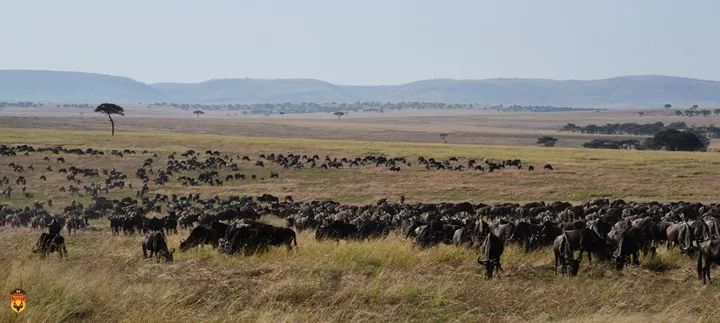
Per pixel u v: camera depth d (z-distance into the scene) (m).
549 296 36.59
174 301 31.95
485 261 41.50
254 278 38.81
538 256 48.66
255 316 30.81
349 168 174.75
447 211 91.50
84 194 138.38
